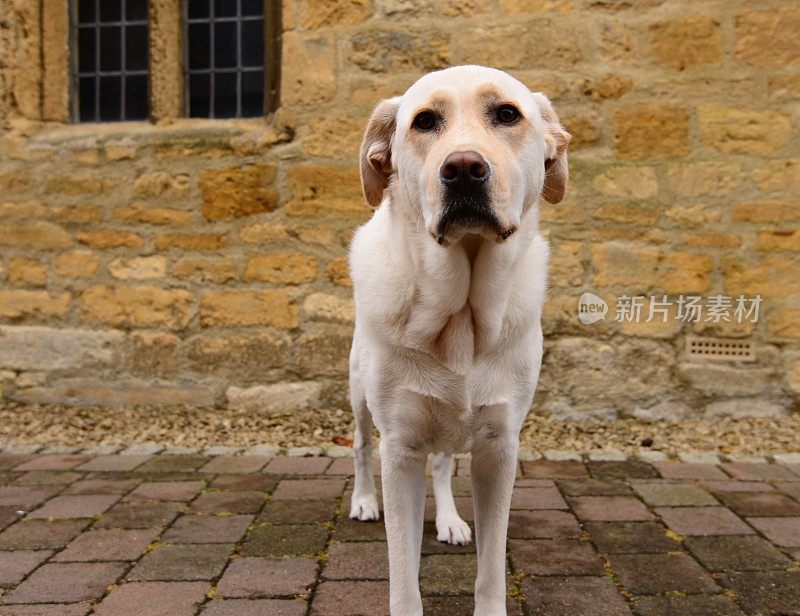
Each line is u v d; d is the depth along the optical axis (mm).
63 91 5508
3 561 2764
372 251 2252
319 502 3445
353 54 4941
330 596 2473
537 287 2209
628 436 4551
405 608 2084
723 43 4688
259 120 5305
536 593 2484
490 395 2143
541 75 4812
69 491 3604
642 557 2771
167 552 2846
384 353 2160
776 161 4676
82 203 5188
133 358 5176
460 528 2959
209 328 5105
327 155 4984
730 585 2533
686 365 4770
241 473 3922
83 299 5207
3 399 5270
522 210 2057
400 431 2184
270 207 5039
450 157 1843
